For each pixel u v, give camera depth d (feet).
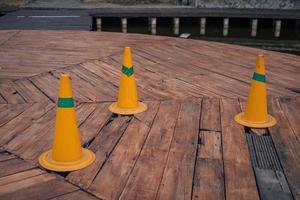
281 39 53.47
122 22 55.06
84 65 19.48
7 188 8.58
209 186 8.88
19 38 26.50
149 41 25.34
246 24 58.29
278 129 11.94
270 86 16.12
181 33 56.95
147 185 8.87
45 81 17.01
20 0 65.67
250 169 9.66
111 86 16.19
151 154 10.36
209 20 58.75
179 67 19.17
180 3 65.57
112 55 21.47
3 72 18.34
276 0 59.36
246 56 21.59
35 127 12.08
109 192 8.55
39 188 8.62
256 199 8.39
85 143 10.95
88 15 52.08
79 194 8.44
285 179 9.23
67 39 26.11
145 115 12.99
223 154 10.41
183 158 10.16
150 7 61.57
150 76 17.56
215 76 17.60
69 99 9.38
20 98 14.85
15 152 10.37
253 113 12.25
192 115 13.02
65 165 9.50
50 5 63.05
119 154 10.33
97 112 13.26
